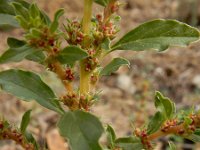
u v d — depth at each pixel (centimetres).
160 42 10
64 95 10
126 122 28
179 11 46
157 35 10
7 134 11
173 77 34
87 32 10
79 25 10
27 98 10
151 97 30
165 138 24
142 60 36
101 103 30
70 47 9
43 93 11
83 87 10
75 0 48
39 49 9
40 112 28
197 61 36
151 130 11
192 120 10
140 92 32
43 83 11
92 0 10
